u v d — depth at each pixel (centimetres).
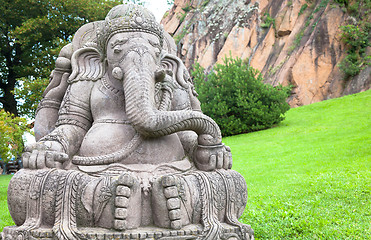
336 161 761
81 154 246
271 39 2197
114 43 246
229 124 1399
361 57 1950
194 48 2405
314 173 668
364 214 406
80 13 1216
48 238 199
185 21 2711
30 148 229
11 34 1212
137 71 235
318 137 1091
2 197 635
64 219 204
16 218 225
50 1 1169
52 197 210
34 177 217
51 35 1263
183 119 233
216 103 1459
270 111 1407
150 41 249
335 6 2048
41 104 295
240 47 2242
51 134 250
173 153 252
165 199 212
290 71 2000
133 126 233
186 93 298
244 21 2303
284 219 386
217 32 2383
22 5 1216
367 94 1664
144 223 214
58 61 293
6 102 1338
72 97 269
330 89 1911
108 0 1264
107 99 260
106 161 232
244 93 1420
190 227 212
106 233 196
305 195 509
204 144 249
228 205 234
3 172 1239
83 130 268
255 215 402
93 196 207
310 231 349
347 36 1950
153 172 232
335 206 445
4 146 634
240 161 883
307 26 2112
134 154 238
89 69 279
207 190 225
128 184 204
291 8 2194
